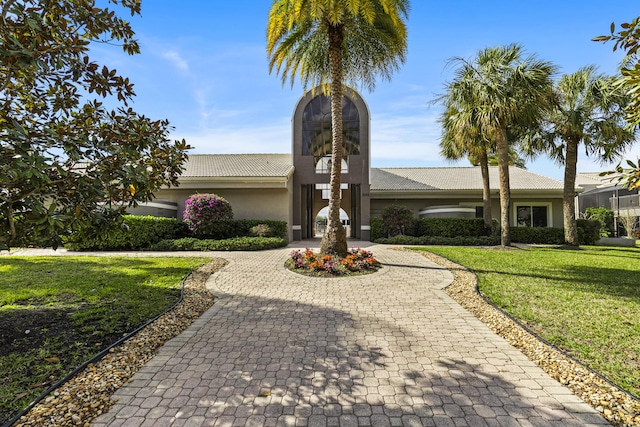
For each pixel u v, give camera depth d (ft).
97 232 13.10
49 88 13.01
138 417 7.93
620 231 70.64
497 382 9.61
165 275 24.73
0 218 10.88
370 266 28.73
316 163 57.06
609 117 43.55
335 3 26.94
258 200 51.21
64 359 10.86
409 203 65.05
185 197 50.65
